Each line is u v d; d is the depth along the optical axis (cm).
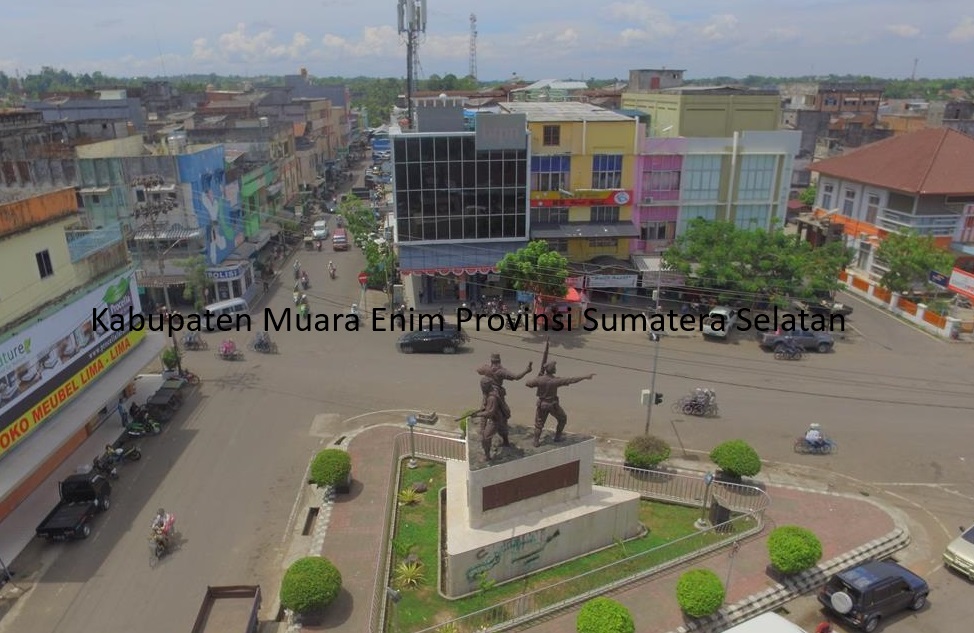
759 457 2805
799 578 2130
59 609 2028
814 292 4378
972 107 8706
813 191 7206
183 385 3478
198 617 1853
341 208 6781
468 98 8688
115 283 3097
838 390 3494
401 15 5059
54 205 2672
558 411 2180
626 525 2297
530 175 4672
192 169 4653
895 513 2477
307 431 3092
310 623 1948
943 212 4934
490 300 4975
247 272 5209
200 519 2456
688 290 4591
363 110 16600
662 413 3244
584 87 7931
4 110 5600
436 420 3158
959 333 4241
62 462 2811
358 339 4269
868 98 11581
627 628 1747
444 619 1959
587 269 4806
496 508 2117
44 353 2539
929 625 1973
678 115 5309
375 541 2323
